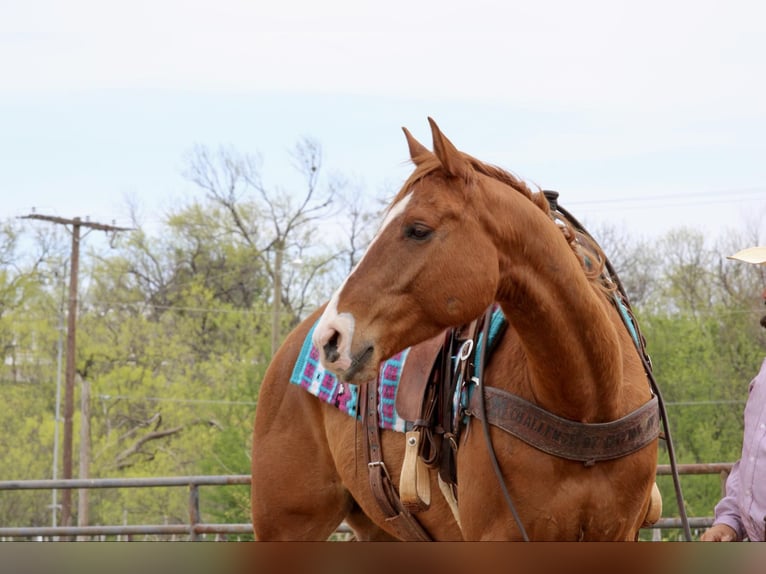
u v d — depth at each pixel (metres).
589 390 2.56
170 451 25.58
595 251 2.96
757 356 21.08
